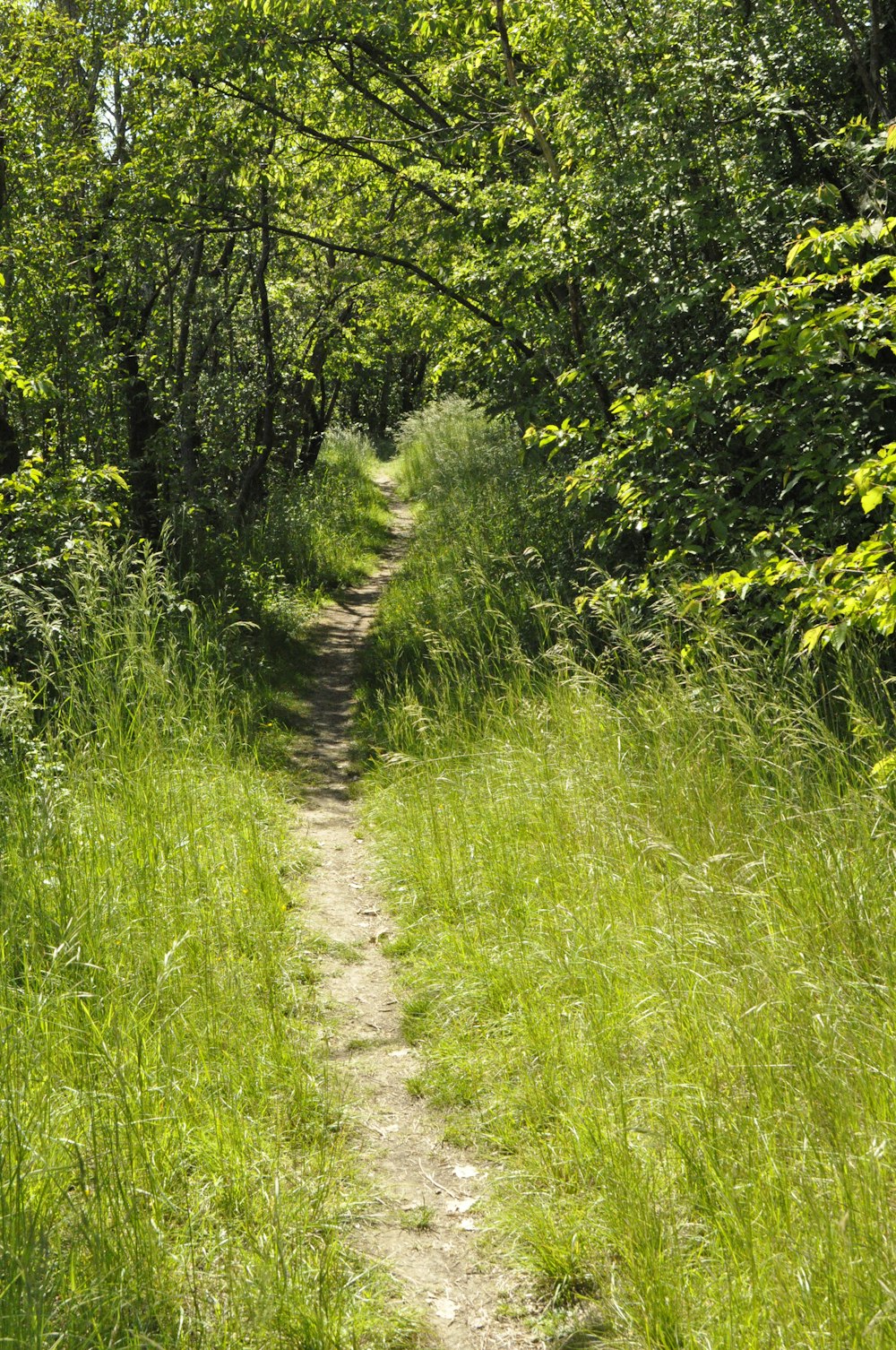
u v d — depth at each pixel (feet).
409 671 38.27
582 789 20.85
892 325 18.89
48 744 21.26
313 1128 13.71
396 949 19.40
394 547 69.46
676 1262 10.50
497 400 42.47
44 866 17.25
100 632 24.00
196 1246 11.03
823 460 24.20
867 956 13.99
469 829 22.13
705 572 26.55
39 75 38.50
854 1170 10.27
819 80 28.30
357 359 73.72
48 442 39.45
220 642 37.27
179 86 44.91
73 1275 9.82
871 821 16.67
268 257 58.49
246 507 60.03
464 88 45.60
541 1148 12.95
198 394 51.78
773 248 27.86
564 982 15.94
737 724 20.24
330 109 49.96
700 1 29.43
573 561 37.42
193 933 17.31
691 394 24.27
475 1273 11.48
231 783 25.09
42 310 39.06
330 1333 10.08
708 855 17.48
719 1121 11.85
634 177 28.53
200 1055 14.21
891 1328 8.73
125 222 43.39
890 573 14.93
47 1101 12.19
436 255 49.06
